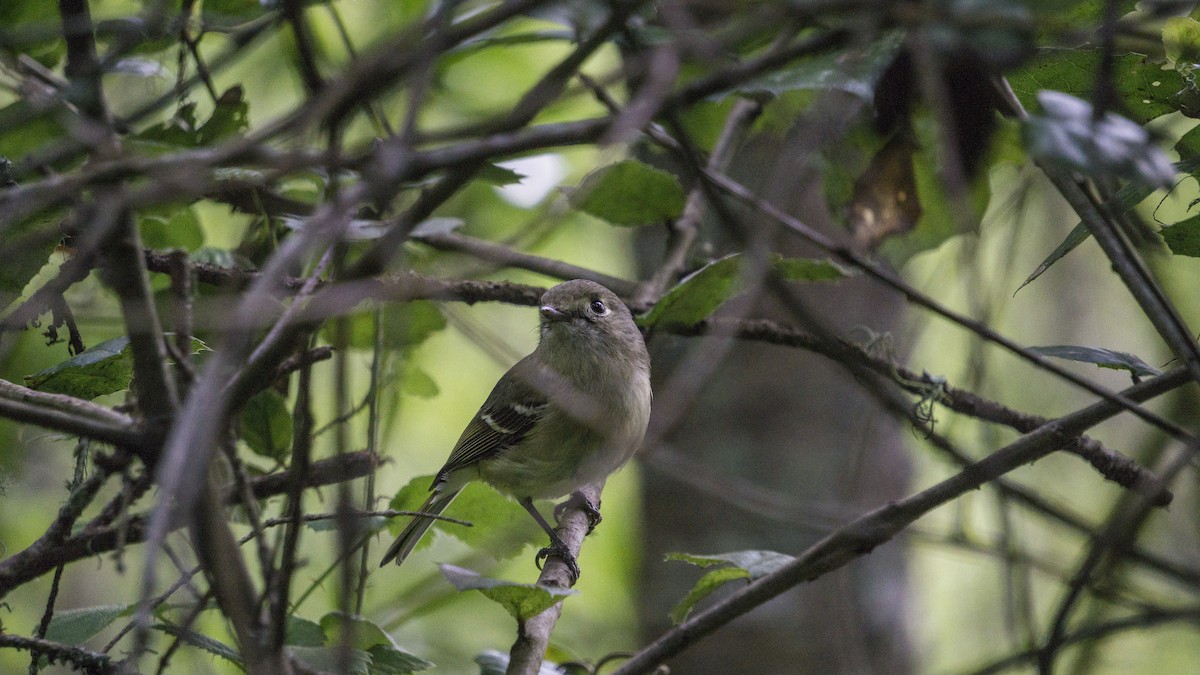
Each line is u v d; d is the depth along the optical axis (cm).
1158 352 1415
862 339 1192
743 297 880
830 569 662
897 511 650
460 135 670
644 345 987
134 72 775
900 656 1209
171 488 401
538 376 957
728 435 1230
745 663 1184
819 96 732
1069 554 1437
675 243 966
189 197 753
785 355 1230
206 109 1087
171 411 473
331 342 864
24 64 804
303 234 479
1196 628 1206
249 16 809
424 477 827
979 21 638
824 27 781
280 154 571
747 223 942
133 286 482
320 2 782
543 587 606
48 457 1132
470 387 1717
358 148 753
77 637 674
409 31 594
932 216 890
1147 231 775
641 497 1310
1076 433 648
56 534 627
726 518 1232
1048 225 1360
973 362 1015
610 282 1016
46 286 578
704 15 786
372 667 706
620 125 549
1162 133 672
